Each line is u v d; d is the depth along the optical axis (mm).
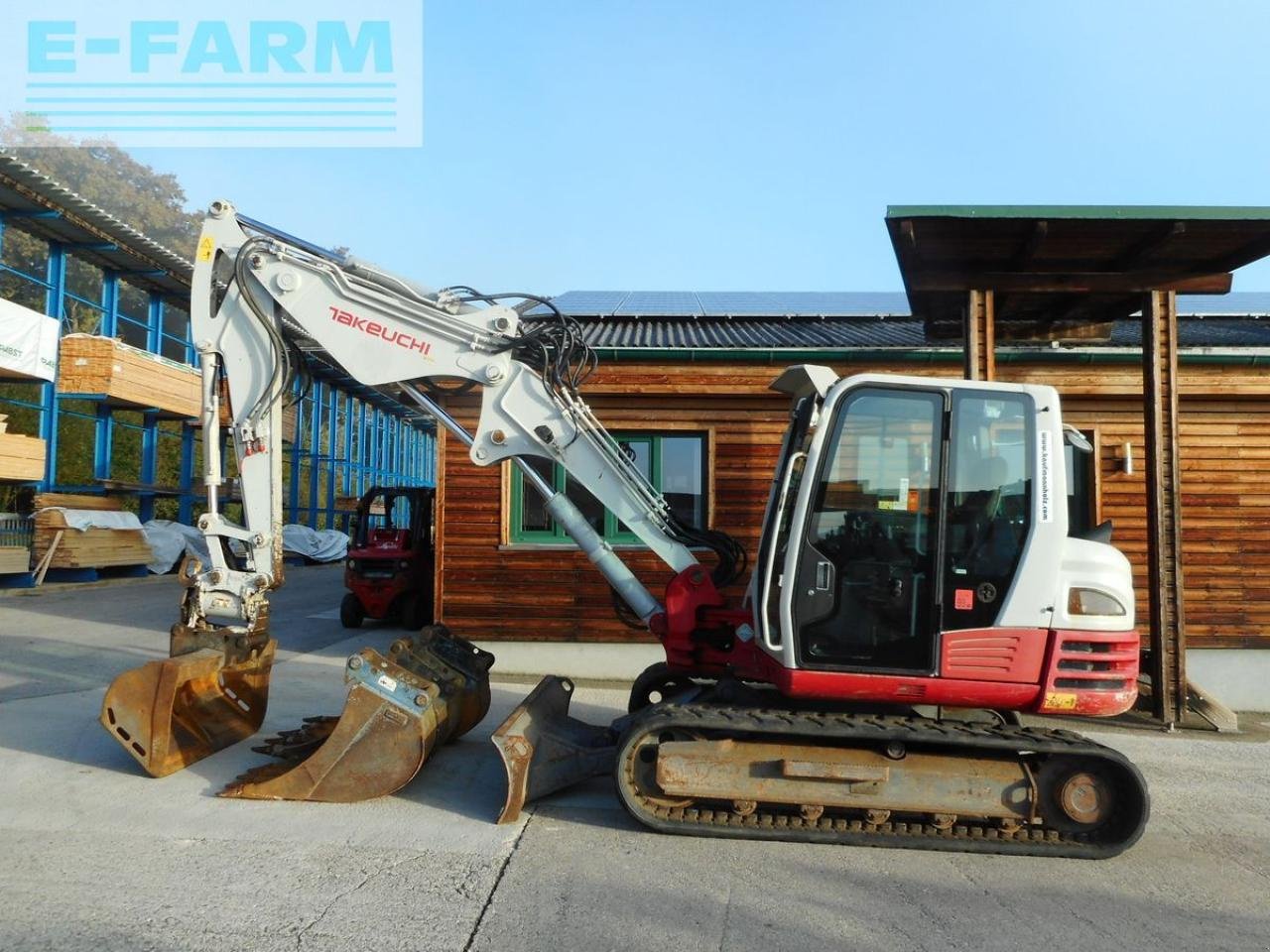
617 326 11008
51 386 17109
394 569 12344
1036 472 4770
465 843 4500
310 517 28609
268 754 5672
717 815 4758
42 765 5555
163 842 4387
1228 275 7848
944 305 8953
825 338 9914
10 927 3443
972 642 4691
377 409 33219
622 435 9414
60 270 17797
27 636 10383
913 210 6992
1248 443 9102
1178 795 5844
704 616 5609
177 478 28281
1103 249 7746
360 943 3418
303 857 4250
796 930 3672
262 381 5668
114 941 3357
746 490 9266
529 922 3646
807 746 4742
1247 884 4336
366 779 4988
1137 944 3654
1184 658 7883
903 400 4871
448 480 9320
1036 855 4605
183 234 43062
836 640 4789
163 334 21547
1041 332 9539
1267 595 9031
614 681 9109
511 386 5691
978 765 4664
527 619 9250
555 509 5855
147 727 5305
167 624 11477
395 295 5684
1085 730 7707
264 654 6227
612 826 4832
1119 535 9102
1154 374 7980
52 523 15758
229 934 3453
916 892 4105
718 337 10039
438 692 5180
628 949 3451
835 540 4828
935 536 4762
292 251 5645
